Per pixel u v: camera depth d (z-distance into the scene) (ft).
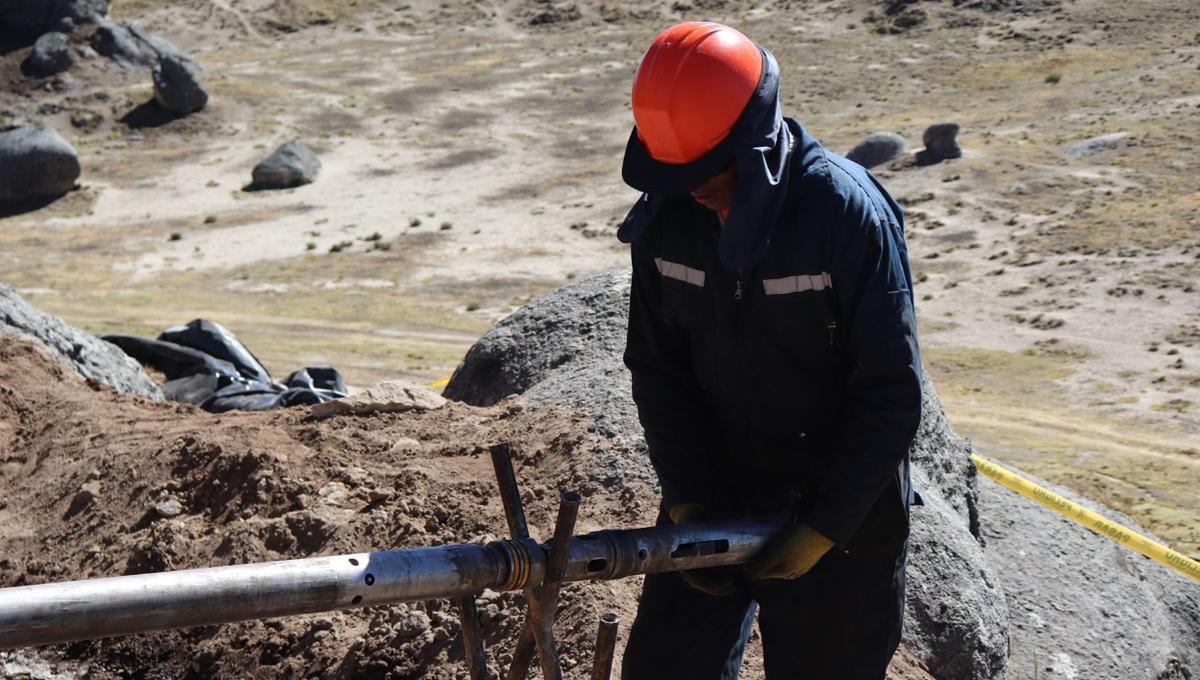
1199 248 136.36
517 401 19.03
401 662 12.90
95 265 167.73
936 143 183.42
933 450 18.38
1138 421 91.50
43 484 17.49
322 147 221.25
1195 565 18.84
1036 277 134.62
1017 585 18.66
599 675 7.16
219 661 13.60
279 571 6.08
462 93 250.57
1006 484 21.59
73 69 255.29
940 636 14.30
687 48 7.61
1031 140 188.65
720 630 8.93
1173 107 195.52
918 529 15.46
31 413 19.75
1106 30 244.22
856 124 210.79
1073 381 103.45
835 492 7.86
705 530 7.75
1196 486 71.20
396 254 167.12
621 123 227.40
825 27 269.44
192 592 5.77
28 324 27.68
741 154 7.52
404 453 16.85
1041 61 234.38
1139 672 17.49
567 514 6.81
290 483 15.79
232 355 37.68
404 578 6.50
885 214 7.81
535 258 162.09
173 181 207.10
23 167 193.77
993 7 261.85
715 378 8.58
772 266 7.83
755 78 7.63
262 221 186.09
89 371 28.53
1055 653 17.31
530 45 284.61
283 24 304.09
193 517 15.85
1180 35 236.02
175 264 167.43
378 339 129.39
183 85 235.40
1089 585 19.13
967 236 152.15
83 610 5.48
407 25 302.45
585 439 16.56
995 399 99.71
